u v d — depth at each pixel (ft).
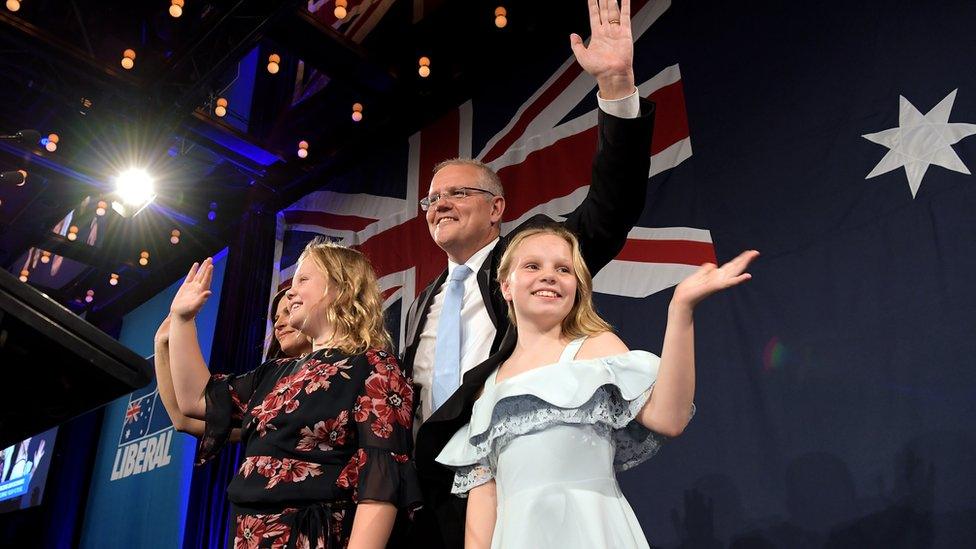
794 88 10.25
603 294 11.07
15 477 26.04
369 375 5.04
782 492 8.61
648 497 9.70
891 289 8.49
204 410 5.63
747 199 10.17
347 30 17.17
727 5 11.53
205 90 17.19
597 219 5.50
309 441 4.76
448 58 16.74
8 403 3.45
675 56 11.85
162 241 24.50
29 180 21.89
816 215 9.43
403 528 5.26
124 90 17.40
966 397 7.61
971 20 8.87
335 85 18.37
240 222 20.53
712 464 9.27
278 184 20.08
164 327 6.16
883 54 9.52
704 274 4.06
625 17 5.37
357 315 5.53
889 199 8.86
